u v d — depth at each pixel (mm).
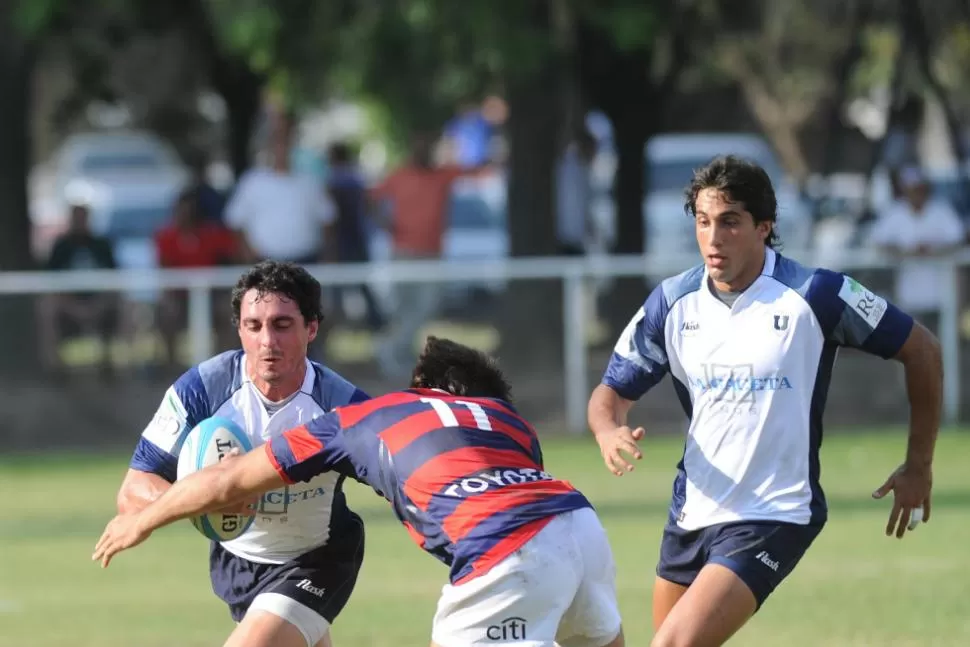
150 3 67875
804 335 18594
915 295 53688
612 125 70188
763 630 27172
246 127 78188
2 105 61594
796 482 18562
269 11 55750
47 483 47469
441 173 60188
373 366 53000
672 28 61375
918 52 68125
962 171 70312
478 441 17484
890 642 26031
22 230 62375
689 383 19109
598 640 17734
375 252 76125
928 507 19422
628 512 40344
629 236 70500
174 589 32938
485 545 16828
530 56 53406
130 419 53344
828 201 81938
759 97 106062
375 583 32688
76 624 29234
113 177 100750
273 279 18375
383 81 60406
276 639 18688
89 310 53188
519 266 53625
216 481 17469
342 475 19250
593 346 53656
